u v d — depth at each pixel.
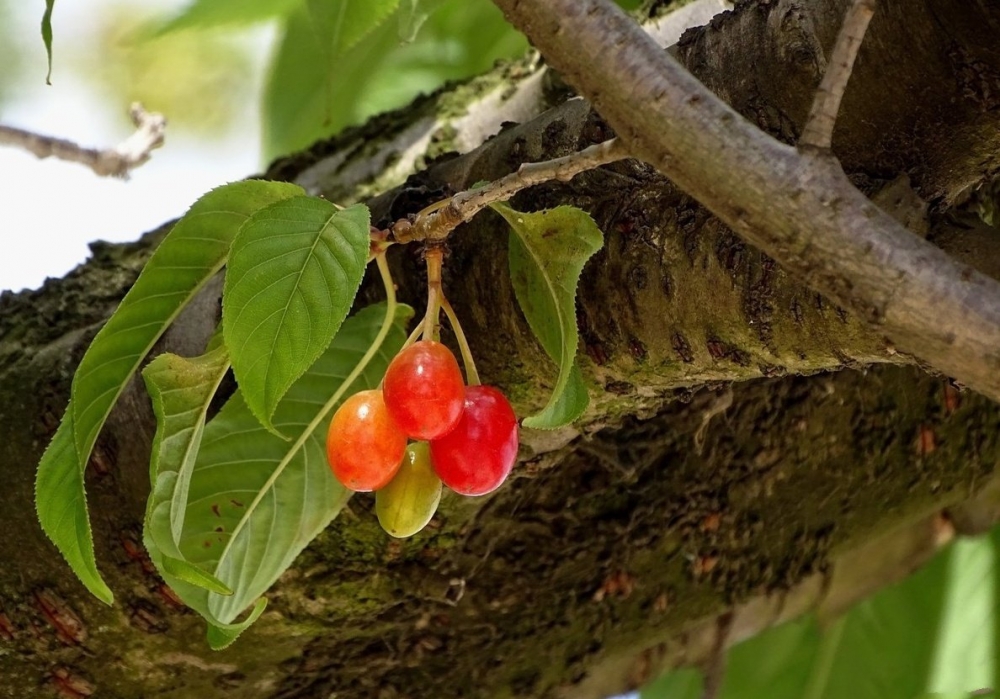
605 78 0.79
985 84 0.84
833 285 0.77
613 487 0.96
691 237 0.87
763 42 0.87
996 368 0.76
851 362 0.85
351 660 0.96
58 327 0.97
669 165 0.79
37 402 0.94
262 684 0.96
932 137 0.85
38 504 0.85
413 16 0.90
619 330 0.89
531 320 0.87
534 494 0.95
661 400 0.92
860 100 0.85
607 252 0.89
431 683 0.98
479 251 0.90
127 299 0.84
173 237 0.84
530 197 0.90
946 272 0.77
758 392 0.96
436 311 0.86
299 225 0.82
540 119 0.92
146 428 0.92
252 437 0.88
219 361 0.86
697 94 0.79
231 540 0.88
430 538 0.94
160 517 0.85
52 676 0.94
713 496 0.97
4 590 0.93
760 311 0.86
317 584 0.93
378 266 0.89
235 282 0.82
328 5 0.91
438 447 0.85
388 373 0.84
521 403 0.92
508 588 0.96
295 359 0.82
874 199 0.84
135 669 0.94
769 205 0.78
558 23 0.80
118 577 0.93
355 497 0.92
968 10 0.83
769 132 0.87
